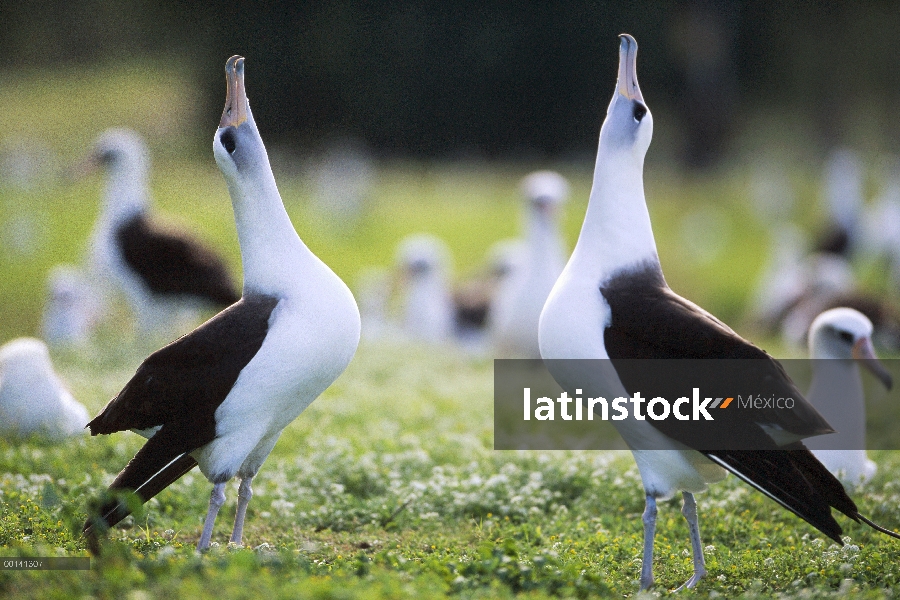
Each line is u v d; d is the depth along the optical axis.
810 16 50.81
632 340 7.72
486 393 15.11
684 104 49.34
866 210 36.81
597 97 50.41
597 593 6.91
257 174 7.95
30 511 8.31
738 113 52.09
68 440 10.91
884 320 19.23
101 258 16.88
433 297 23.52
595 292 7.93
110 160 16.89
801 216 38.25
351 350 8.01
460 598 6.32
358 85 49.44
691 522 7.81
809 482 7.51
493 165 47.81
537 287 19.48
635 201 8.21
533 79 50.38
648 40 50.34
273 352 7.57
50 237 30.52
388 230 35.75
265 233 7.93
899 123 49.88
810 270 24.91
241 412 7.58
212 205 33.50
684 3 49.16
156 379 7.60
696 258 33.31
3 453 10.32
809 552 8.22
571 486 10.14
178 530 8.73
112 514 7.54
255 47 48.22
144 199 17.09
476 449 11.44
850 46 51.62
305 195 39.81
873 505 9.50
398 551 8.22
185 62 47.53
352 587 6.26
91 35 48.34
